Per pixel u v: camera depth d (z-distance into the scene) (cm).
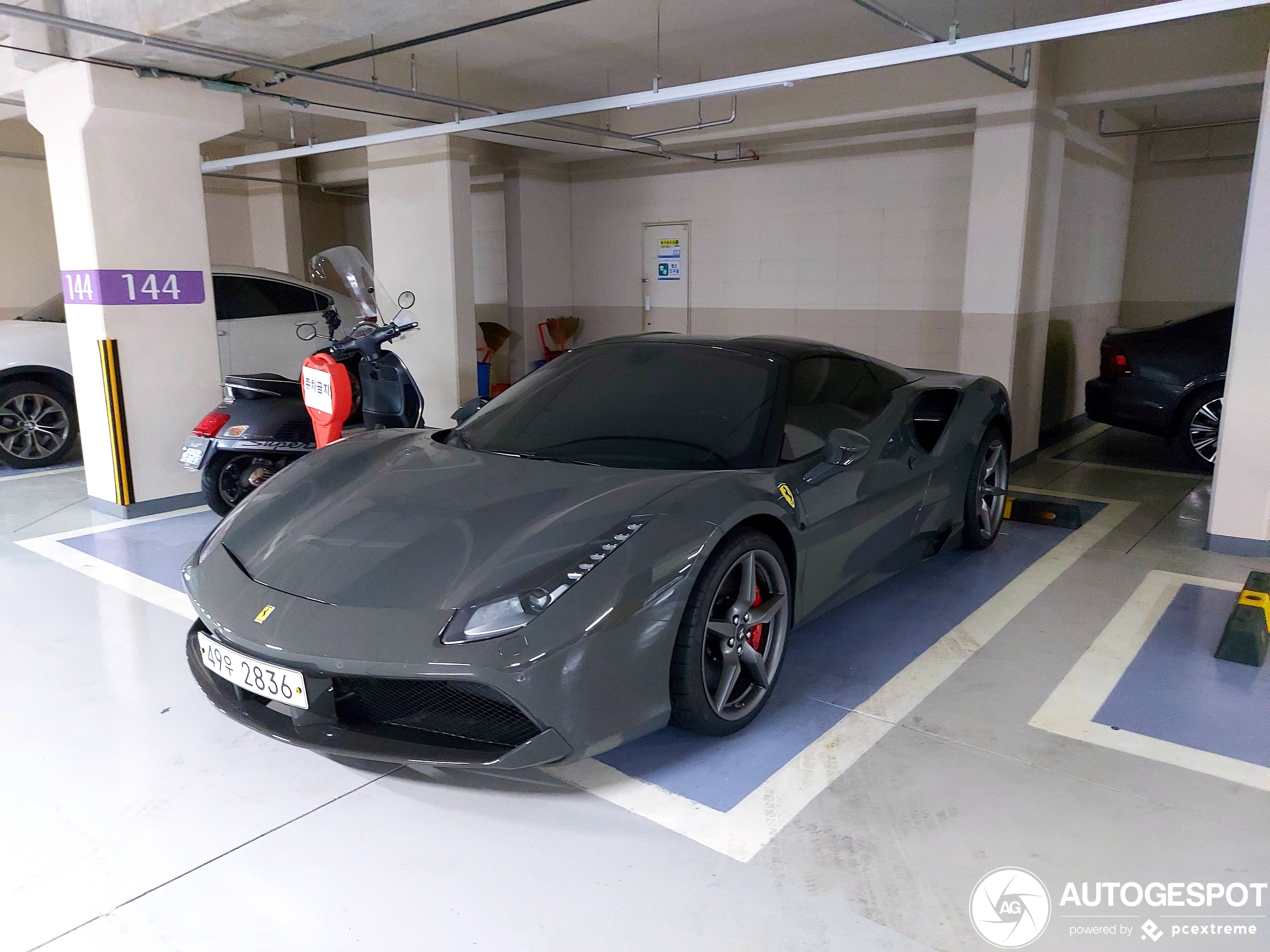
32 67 443
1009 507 462
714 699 226
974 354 559
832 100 619
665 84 657
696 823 201
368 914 172
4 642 306
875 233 756
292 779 221
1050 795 212
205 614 215
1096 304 748
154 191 464
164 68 443
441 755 192
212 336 499
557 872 185
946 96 554
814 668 283
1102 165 700
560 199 960
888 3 473
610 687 193
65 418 621
